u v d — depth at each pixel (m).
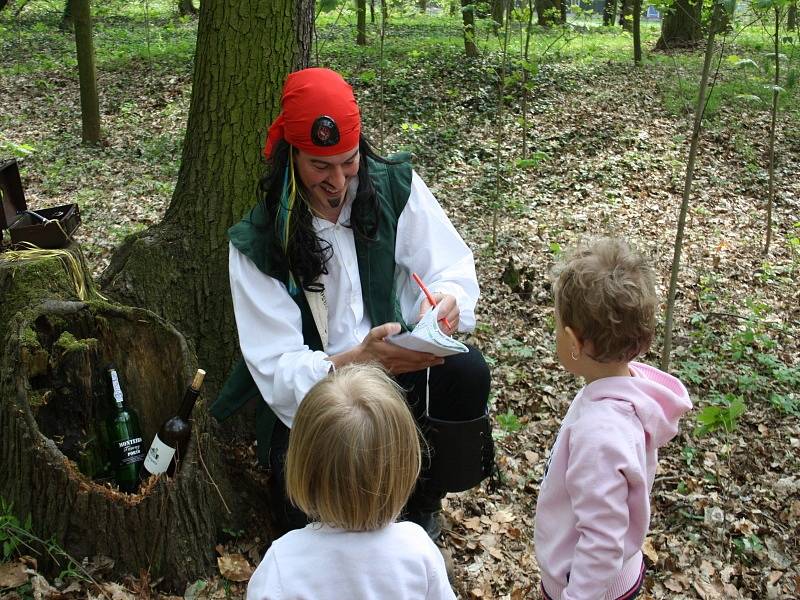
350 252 2.55
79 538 2.31
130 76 12.73
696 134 3.90
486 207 7.69
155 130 10.23
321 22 18.73
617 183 8.73
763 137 10.15
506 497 3.24
